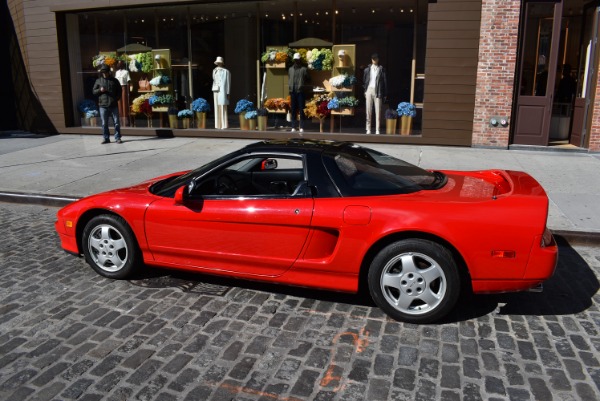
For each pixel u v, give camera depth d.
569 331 4.14
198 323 4.30
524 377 3.49
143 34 14.39
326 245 4.41
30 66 15.28
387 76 12.32
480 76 11.45
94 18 14.74
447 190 4.51
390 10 12.05
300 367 3.63
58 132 15.31
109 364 3.69
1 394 3.34
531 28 11.26
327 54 12.72
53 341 4.03
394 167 4.94
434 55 11.62
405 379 3.47
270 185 4.70
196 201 4.77
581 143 11.55
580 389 3.36
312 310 4.52
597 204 7.46
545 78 11.37
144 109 14.52
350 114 12.78
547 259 4.00
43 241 6.62
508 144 11.66
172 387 3.41
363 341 3.98
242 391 3.36
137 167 10.33
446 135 11.95
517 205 4.06
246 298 4.78
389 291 4.25
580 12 12.02
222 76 13.72
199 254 4.82
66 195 8.55
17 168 10.58
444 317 4.35
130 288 5.05
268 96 13.52
